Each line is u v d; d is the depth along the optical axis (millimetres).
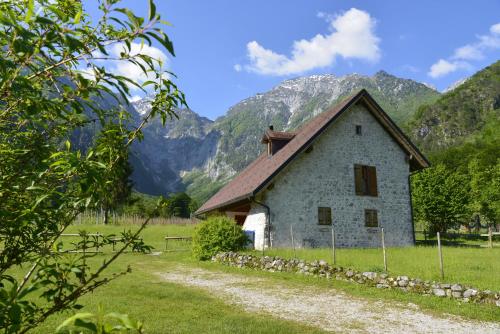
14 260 2045
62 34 1506
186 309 8109
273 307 8742
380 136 22609
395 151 22812
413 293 9938
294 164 20391
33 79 1776
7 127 2121
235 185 26250
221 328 6688
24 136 2148
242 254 15594
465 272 11219
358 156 21859
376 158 22250
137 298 9031
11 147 2119
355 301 9438
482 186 51344
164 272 14289
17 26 1410
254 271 14164
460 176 50406
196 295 9688
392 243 21484
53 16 1916
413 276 10875
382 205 21781
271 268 13938
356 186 21438
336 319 7797
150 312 7711
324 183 20781
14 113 1967
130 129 2189
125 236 2207
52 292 1855
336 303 9211
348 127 21984
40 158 2096
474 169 59781
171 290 10156
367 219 21234
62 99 1836
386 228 21578
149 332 6305
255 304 9000
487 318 7848
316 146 21031
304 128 25469
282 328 6840
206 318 7434
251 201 19406
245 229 21375
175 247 27172
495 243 28906
